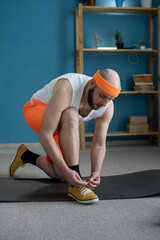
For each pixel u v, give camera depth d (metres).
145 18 4.11
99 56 4.04
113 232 1.21
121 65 4.09
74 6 3.92
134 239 1.14
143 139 4.14
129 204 1.57
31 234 1.19
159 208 1.51
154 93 4.09
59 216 1.40
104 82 1.44
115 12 3.91
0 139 3.85
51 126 1.53
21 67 3.86
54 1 3.88
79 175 1.60
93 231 1.22
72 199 1.64
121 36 4.07
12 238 1.16
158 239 1.14
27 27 3.85
